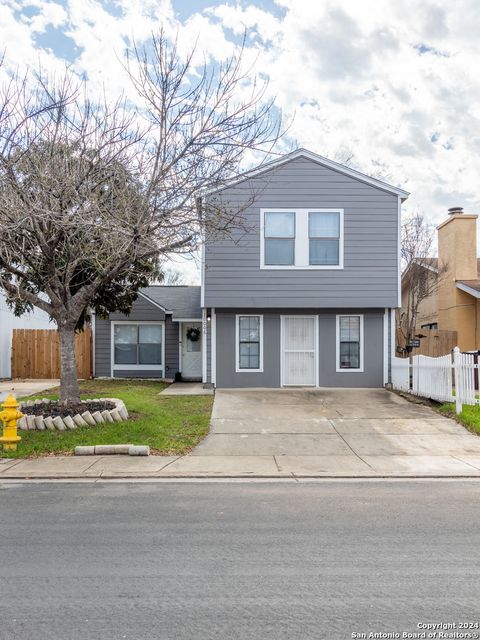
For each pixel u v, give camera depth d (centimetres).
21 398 1261
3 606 341
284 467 731
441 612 332
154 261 1116
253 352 1477
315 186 1422
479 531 481
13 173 859
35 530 484
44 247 892
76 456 776
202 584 371
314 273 1422
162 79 909
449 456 790
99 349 1841
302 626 315
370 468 726
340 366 1472
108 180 930
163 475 688
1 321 1800
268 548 439
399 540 458
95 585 370
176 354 1841
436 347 1734
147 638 302
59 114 898
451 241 1711
